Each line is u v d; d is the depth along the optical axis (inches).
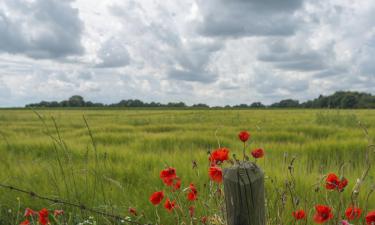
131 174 231.6
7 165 262.5
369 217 81.3
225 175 76.3
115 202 174.4
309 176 198.7
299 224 127.7
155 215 162.4
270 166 227.9
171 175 105.3
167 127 670.5
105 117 1216.2
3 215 171.2
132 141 438.0
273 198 147.0
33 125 823.1
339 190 90.7
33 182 209.2
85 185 177.0
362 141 370.0
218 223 101.6
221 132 521.7
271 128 594.6
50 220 166.4
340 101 3425.2
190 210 117.3
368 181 182.2
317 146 354.6
